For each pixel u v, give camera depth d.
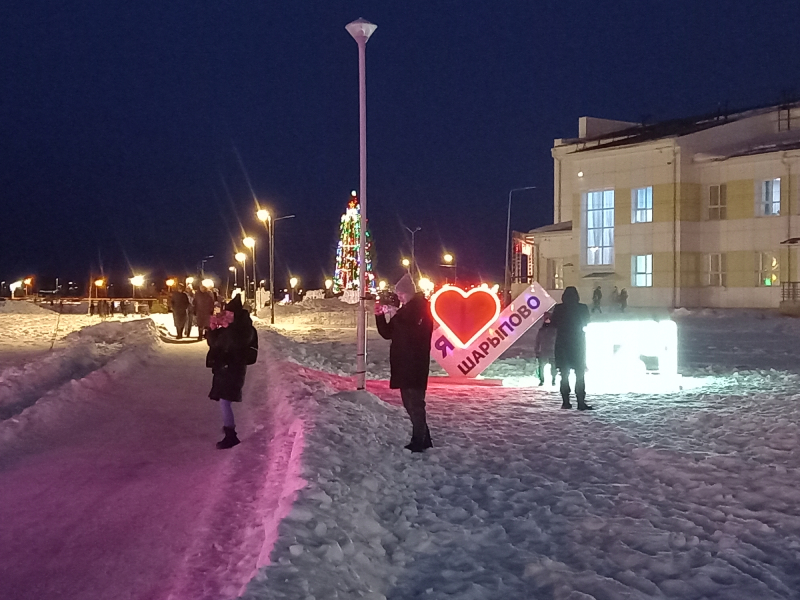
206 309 27.69
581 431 10.64
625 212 47.81
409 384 9.30
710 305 45.31
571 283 52.00
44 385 14.37
